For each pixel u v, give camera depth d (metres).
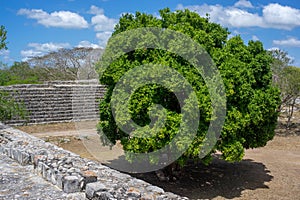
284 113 21.92
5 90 16.67
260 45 9.37
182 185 8.88
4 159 7.05
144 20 8.13
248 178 9.65
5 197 4.90
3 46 10.73
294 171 10.42
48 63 29.50
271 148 13.90
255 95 8.38
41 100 18.03
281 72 17.44
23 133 8.88
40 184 5.47
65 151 6.77
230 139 7.82
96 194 4.47
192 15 8.36
